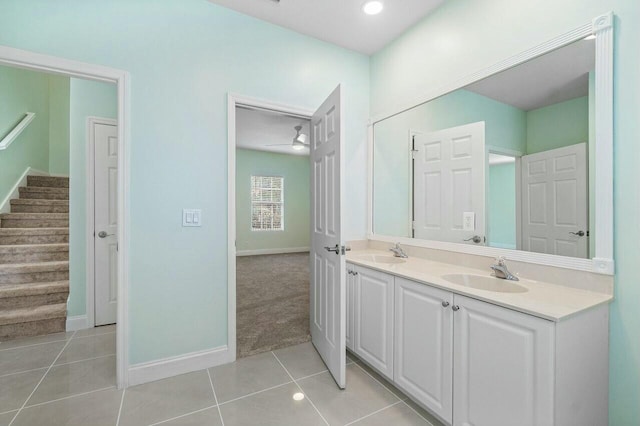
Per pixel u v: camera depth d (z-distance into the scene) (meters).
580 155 1.49
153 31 1.99
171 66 2.05
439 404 1.56
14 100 3.97
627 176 1.33
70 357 2.29
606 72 1.37
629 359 1.32
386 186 2.72
